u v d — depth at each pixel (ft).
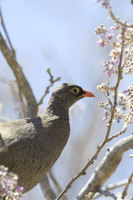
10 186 26.17
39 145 36.96
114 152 39.40
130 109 31.48
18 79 45.01
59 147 38.73
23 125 37.19
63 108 40.42
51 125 38.55
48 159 37.73
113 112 30.68
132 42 29.73
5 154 35.19
